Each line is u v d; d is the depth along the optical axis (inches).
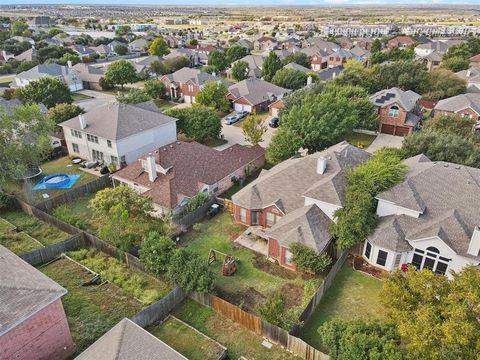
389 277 811.4
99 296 1025.5
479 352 612.1
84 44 6018.7
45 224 1386.6
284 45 6033.5
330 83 2480.3
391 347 673.6
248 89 2906.0
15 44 5132.9
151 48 5083.7
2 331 695.1
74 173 1825.8
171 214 1378.0
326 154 1418.6
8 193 1595.7
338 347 738.8
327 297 1022.4
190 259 1030.4
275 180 1370.6
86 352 744.3
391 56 4099.4
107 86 3599.9
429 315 677.9
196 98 2751.0
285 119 1932.8
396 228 1103.6
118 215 1145.4
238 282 1088.8
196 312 977.5
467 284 692.1
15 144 1504.7
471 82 2918.3
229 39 7096.5
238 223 1384.1
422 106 2741.1
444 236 1024.2
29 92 2659.9
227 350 863.7
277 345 871.7
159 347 741.3
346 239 1120.8
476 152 1488.7
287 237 1121.4
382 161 1293.1
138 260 1107.9
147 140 1935.3
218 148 2169.0
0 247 928.3
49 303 771.4
